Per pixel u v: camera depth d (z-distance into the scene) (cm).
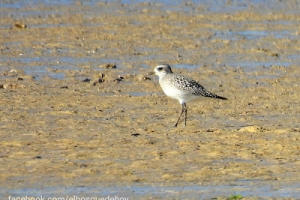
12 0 3469
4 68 2245
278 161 1403
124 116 1744
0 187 1241
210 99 1708
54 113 1752
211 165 1372
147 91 2017
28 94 1938
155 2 3553
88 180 1284
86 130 1606
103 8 3375
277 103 1914
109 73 2216
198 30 2908
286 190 1244
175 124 1673
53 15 3175
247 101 1925
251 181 1292
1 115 1714
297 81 2170
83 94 1961
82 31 2833
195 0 3616
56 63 2334
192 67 2317
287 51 2569
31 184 1258
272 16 3241
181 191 1234
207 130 1627
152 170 1341
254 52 2536
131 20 3091
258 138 1560
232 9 3403
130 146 1484
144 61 2389
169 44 2639
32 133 1569
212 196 1208
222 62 2391
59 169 1334
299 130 1631
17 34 2748
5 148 1452
